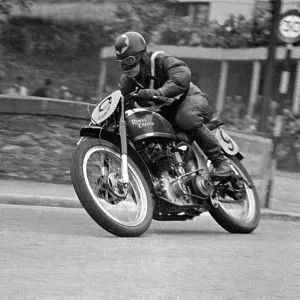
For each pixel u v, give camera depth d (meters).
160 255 8.38
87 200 9.19
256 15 26.16
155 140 9.90
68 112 15.16
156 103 9.84
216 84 27.31
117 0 23.28
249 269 7.96
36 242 8.70
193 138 10.15
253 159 14.88
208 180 10.25
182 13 24.97
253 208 11.05
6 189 13.67
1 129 15.02
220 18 25.84
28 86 22.02
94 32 22.89
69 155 15.26
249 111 27.95
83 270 7.36
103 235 9.62
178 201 9.99
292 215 13.99
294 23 17.06
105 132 9.51
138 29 23.80
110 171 9.64
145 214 9.66
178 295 6.65
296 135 27.67
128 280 7.07
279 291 7.07
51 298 6.26
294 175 25.09
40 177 15.16
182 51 25.27
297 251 9.34
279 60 30.02
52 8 22.36
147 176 9.89
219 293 6.83
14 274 7.00
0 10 21.98
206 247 9.16
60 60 22.44
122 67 9.81
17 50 22.09
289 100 30.28
